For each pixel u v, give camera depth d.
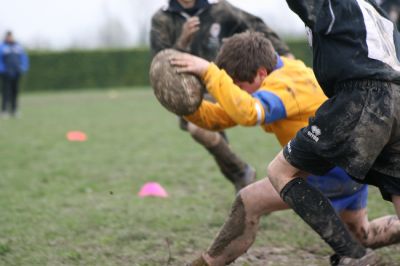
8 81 43.62
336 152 7.26
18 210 13.64
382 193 7.76
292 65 8.62
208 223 12.08
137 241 11.01
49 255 10.27
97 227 12.03
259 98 8.14
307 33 7.83
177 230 11.67
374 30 7.39
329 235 7.73
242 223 8.41
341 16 7.30
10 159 21.88
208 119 8.94
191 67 8.29
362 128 7.12
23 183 17.09
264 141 24.66
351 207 9.12
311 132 7.39
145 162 20.47
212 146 12.93
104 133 30.05
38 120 39.12
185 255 10.20
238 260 9.80
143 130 30.89
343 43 7.29
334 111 7.24
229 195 14.79
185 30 11.28
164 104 8.47
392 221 9.34
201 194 15.04
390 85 7.16
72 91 84.88
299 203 7.68
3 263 9.90
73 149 24.30
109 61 87.88
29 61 86.06
